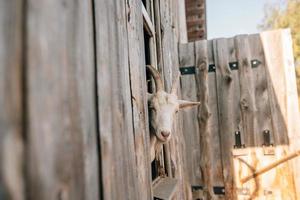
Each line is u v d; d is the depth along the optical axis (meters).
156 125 1.98
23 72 0.50
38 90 0.54
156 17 2.88
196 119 3.94
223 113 3.86
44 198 0.54
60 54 0.65
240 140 3.77
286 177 3.59
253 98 3.77
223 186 3.79
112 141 1.00
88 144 0.80
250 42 3.85
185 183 3.72
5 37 0.46
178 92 3.68
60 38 0.65
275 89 3.71
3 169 0.44
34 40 0.54
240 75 3.84
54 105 0.60
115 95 1.09
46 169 0.55
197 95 3.97
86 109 0.80
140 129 1.50
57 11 0.64
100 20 0.99
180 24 4.82
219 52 3.95
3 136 0.44
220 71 3.92
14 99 0.47
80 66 0.78
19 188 0.47
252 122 3.75
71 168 0.67
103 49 0.99
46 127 0.56
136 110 1.44
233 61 3.88
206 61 3.97
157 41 2.85
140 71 1.64
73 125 0.70
